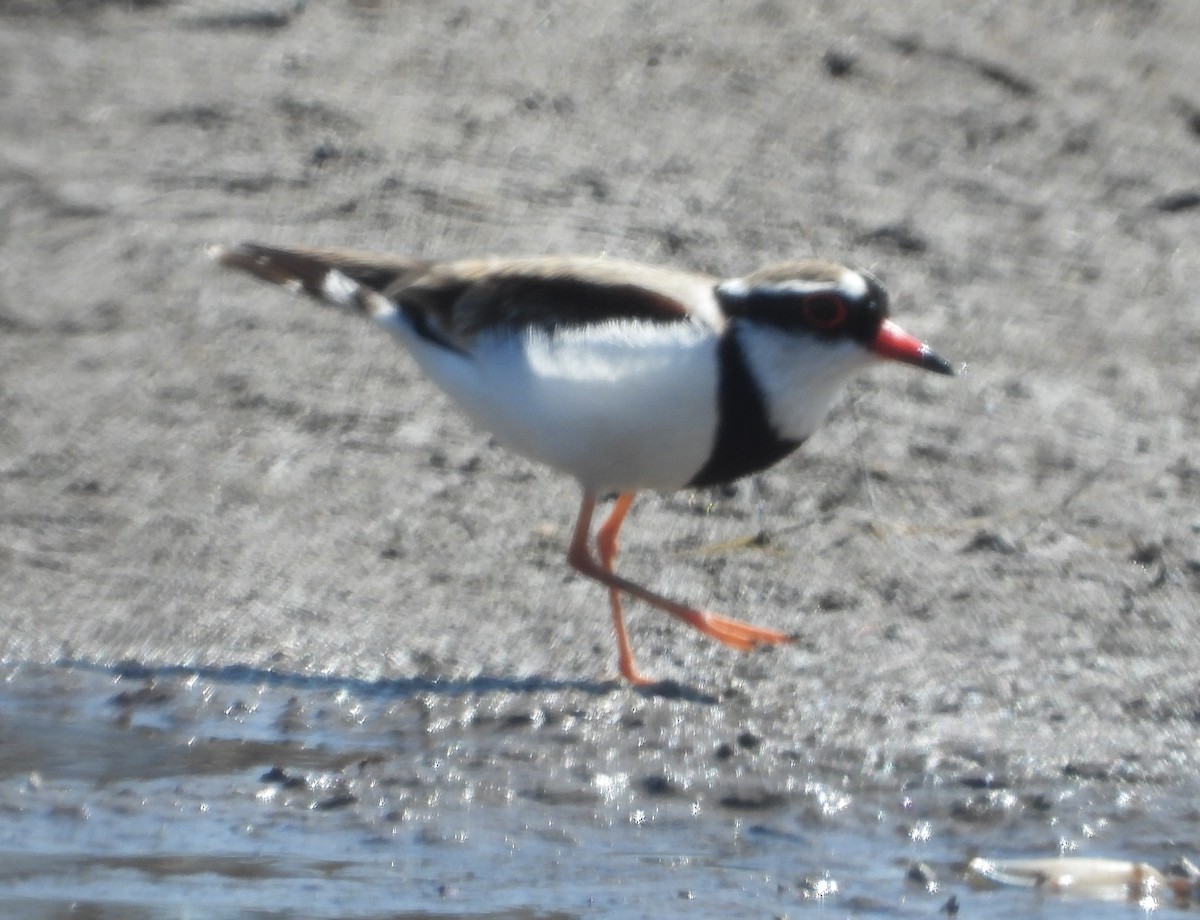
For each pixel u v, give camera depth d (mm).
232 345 14375
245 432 13289
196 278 15180
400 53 18375
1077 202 16688
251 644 10953
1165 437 13609
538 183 16406
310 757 9898
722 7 19141
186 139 17016
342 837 9234
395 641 11000
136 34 18703
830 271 10414
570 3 19203
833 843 9188
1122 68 18547
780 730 10156
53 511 12227
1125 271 15797
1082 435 13586
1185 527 12406
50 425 13219
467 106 17500
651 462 10500
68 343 14273
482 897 8742
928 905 8633
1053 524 12422
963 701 10461
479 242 15555
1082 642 11078
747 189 16453
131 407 13508
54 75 17922
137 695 10430
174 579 11562
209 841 9195
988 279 15523
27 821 9359
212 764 9836
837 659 10875
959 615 11367
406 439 13289
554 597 11555
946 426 13602
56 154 16703
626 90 17812
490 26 18828
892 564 11930
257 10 19094
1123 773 9789
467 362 10727
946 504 12680
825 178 16688
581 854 9086
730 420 10391
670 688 10539
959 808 9461
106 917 8555
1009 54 18609
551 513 12523
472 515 12445
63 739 10055
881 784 9672
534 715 10242
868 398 13859
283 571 11703
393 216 15898
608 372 10211
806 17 18984
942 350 14516
